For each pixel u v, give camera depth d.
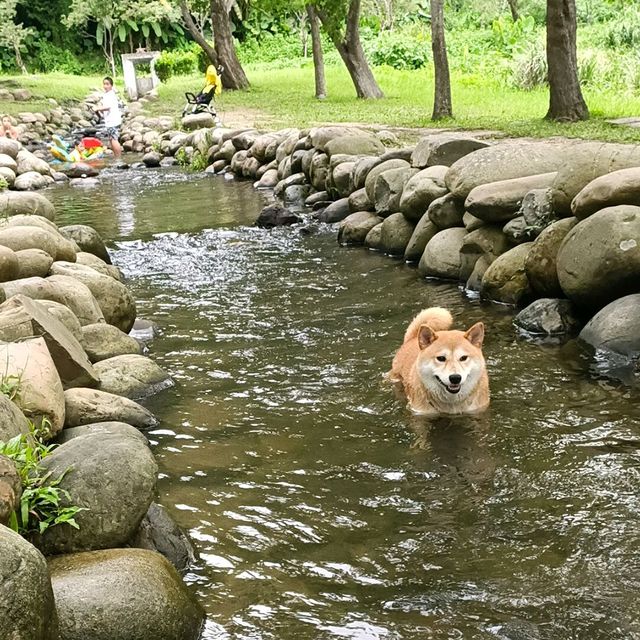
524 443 2.05
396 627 1.37
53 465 1.52
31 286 2.71
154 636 1.28
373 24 16.59
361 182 4.88
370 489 1.86
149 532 1.58
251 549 1.63
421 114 7.88
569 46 6.20
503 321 3.02
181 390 2.50
